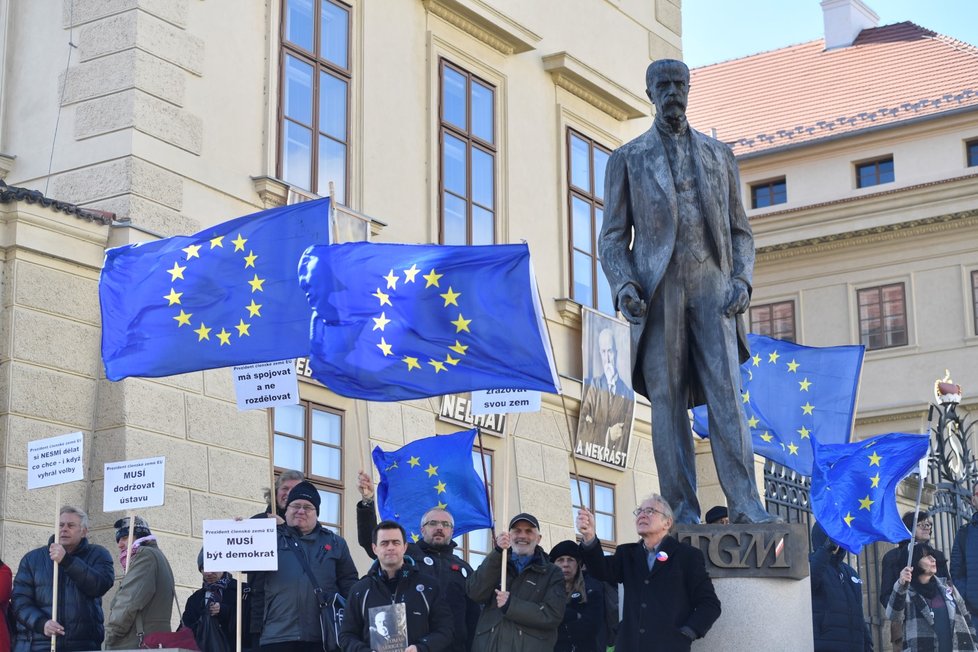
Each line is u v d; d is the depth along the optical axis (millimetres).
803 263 40625
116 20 17641
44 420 15953
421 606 10906
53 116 17859
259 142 18719
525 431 21656
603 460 23172
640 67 25844
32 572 12148
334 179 19609
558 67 23531
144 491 11820
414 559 11320
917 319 39125
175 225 17500
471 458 14125
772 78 44656
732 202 11711
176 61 17844
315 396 18484
